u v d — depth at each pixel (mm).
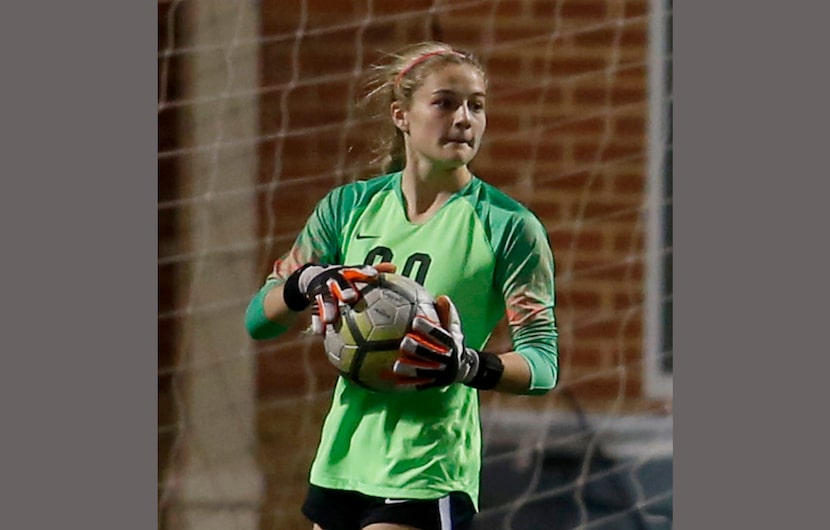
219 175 19156
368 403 14672
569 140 19312
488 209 14906
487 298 14836
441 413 14516
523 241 14773
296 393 19453
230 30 18984
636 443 19781
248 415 19469
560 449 20125
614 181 19359
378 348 13992
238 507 19484
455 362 13820
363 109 19078
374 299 14055
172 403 19422
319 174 19156
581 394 19781
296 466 19500
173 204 19156
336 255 15609
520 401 20047
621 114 19219
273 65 19062
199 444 19469
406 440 14438
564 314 19594
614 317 19578
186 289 19281
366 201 15359
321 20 19016
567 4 19109
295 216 19250
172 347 19359
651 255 19469
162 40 18938
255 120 19094
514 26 19141
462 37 19109
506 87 19219
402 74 15070
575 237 19469
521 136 19297
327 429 15000
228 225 19250
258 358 19438
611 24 19094
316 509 15031
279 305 14961
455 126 14773
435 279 14672
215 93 19047
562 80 19203
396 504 14406
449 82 14773
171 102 19016
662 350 19594
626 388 19719
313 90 19094
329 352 14320
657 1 19031
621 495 19875
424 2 19031
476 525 20000
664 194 19344
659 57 19109
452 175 15016
